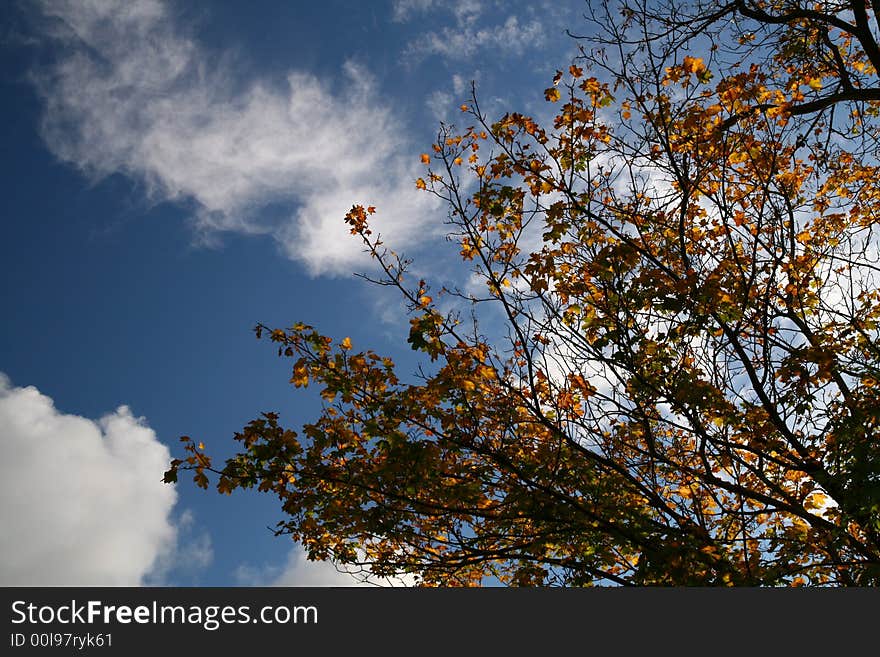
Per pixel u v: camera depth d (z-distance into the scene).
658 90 7.29
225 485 7.38
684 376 7.06
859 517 6.37
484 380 7.75
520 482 7.63
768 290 7.27
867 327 7.98
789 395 6.91
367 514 7.56
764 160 7.69
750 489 8.09
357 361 7.77
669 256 7.87
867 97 8.96
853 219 9.84
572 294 7.54
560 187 7.70
